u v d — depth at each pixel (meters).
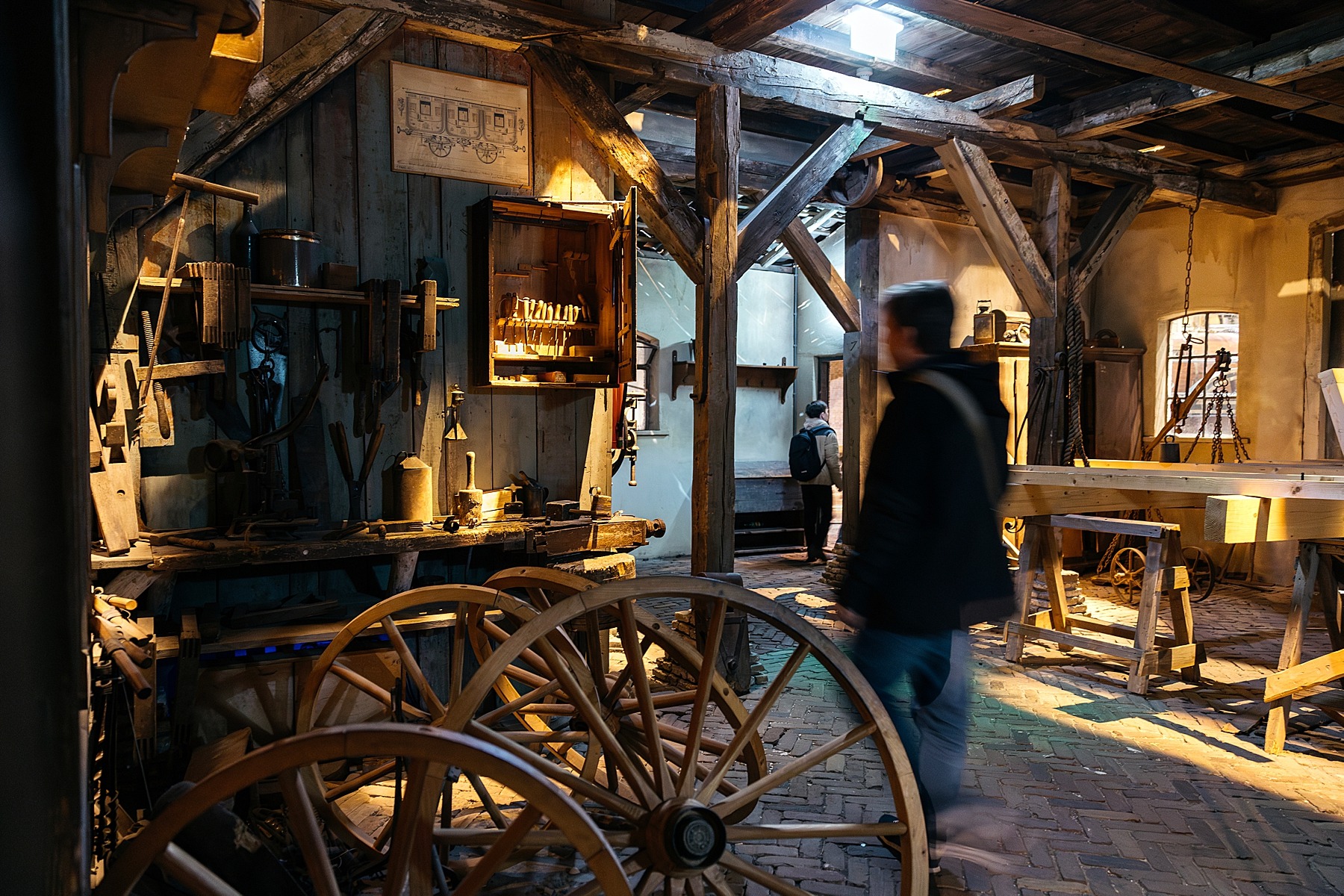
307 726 3.03
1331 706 4.46
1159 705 4.87
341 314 4.38
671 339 9.88
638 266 9.59
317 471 4.29
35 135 1.16
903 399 2.76
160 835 1.57
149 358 3.74
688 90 5.20
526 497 4.67
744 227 5.19
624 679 2.75
